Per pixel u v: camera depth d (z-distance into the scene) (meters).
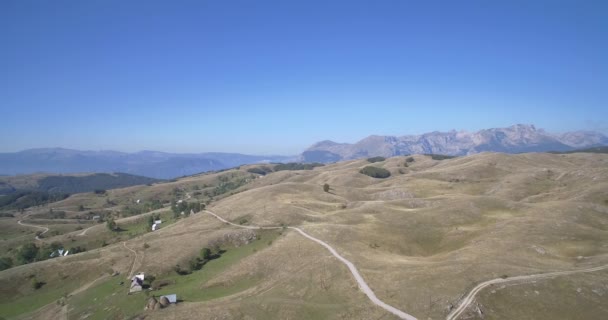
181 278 124.69
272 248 125.88
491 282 78.25
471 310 70.25
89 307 111.56
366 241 124.44
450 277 82.19
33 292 135.12
